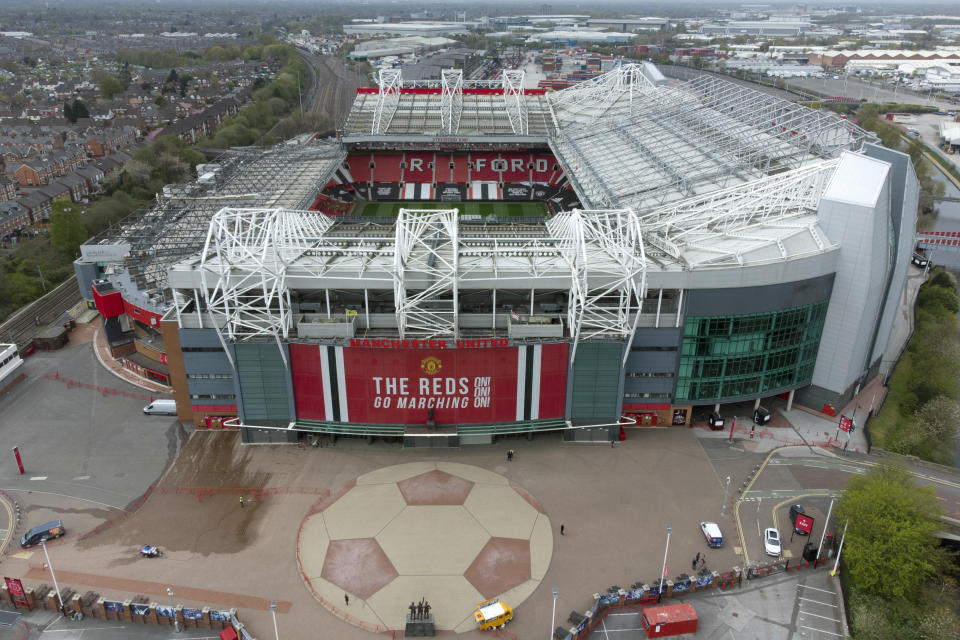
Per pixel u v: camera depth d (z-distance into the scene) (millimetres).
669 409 94125
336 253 92000
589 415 90250
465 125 197000
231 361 85125
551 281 84875
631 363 90812
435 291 83688
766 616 65000
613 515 77562
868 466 87188
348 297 92938
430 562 70375
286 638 61438
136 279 111750
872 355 103750
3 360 102500
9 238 169125
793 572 70500
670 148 145875
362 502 79000
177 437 91625
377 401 86875
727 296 87250
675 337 89312
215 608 64625
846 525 70375
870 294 91875
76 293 140125
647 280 85688
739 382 93562
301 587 67188
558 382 87625
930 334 120688
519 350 84750
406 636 61625
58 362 112375
